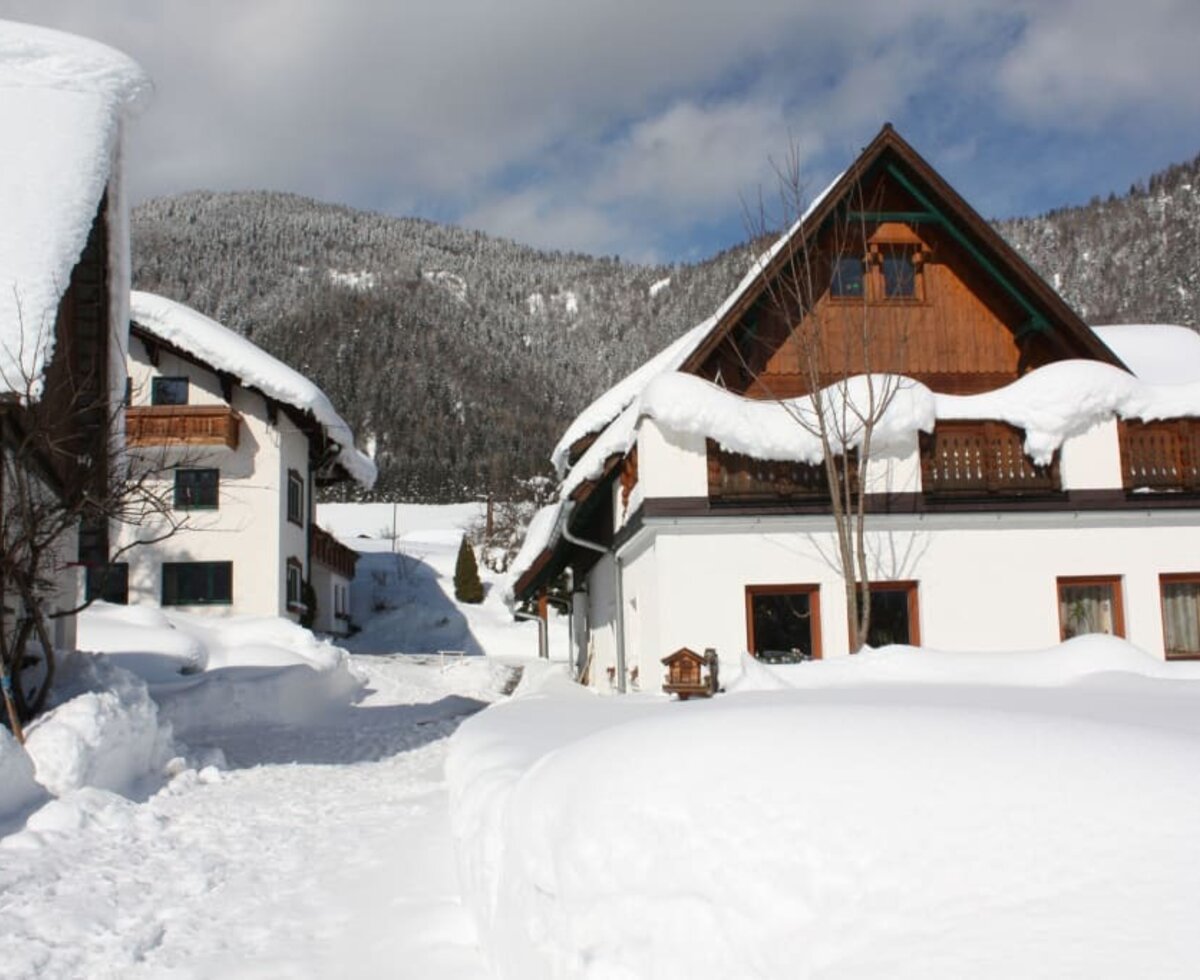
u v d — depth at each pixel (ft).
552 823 11.04
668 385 43.86
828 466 41.96
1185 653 45.68
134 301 87.92
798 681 33.81
